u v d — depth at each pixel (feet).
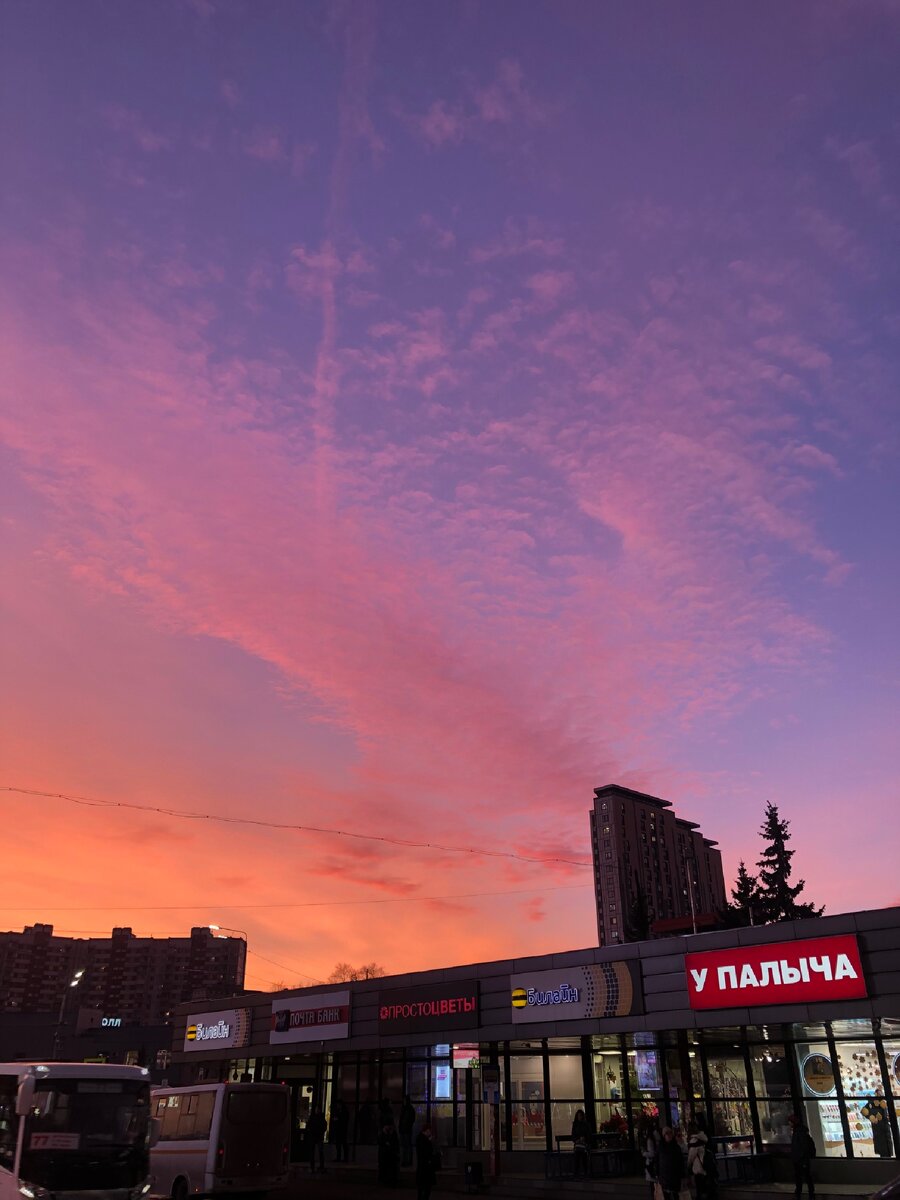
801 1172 69.92
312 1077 130.31
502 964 105.91
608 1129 95.50
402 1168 105.91
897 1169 77.05
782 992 81.46
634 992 92.17
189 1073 149.89
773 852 307.58
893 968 76.59
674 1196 65.67
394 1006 115.96
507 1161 100.78
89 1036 288.71
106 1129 55.31
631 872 600.80
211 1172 80.59
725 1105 90.84
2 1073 57.31
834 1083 83.82
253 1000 138.21
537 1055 104.68
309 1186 99.76
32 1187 51.85
